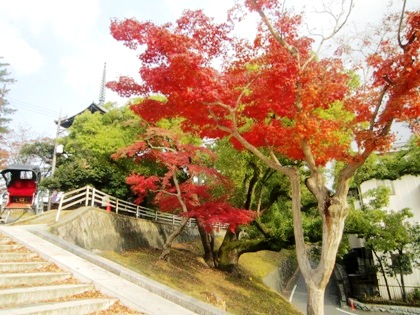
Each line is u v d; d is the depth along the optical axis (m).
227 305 13.09
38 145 30.62
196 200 17.44
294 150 8.87
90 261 8.23
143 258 16.20
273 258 30.61
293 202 9.09
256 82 8.43
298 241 8.76
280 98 8.05
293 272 33.56
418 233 19.03
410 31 7.40
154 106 8.80
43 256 7.98
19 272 6.79
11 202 17.64
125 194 22.72
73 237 13.49
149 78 7.68
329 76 8.16
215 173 16.06
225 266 19.67
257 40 8.20
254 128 8.92
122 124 19.83
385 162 18.81
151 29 7.41
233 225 15.27
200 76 7.16
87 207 15.83
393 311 17.83
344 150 8.37
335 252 8.02
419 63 6.86
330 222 8.17
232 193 18.39
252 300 15.66
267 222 20.36
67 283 6.62
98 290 6.49
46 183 22.05
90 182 22.50
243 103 8.68
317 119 8.38
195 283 14.48
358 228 16.50
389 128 7.68
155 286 6.76
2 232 10.34
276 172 17.73
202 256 22.30
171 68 7.25
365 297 19.84
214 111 8.81
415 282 20.36
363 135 7.67
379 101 7.90
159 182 19.39
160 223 23.47
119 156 16.97
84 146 20.30
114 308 5.82
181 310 5.87
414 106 6.84
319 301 7.91
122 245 17.48
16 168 17.91
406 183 22.16
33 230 11.21
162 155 16.41
